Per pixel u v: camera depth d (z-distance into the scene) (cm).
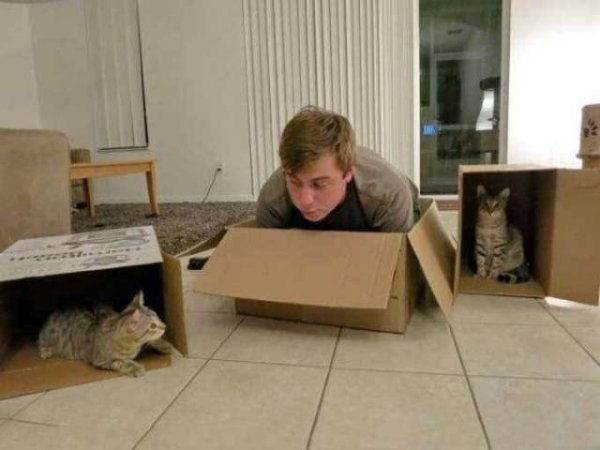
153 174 326
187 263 191
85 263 97
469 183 162
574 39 358
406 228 126
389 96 364
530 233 156
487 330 115
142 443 75
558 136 371
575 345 105
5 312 113
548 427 75
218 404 86
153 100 407
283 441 74
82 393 92
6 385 95
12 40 421
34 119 439
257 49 380
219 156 403
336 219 125
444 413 80
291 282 112
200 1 383
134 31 402
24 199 136
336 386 91
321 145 104
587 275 126
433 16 384
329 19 363
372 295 103
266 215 134
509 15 366
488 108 390
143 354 106
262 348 109
